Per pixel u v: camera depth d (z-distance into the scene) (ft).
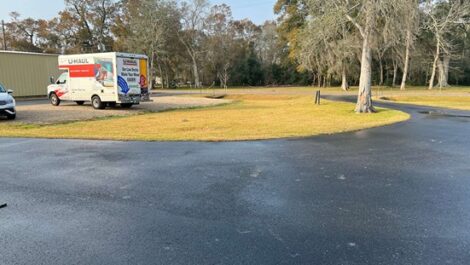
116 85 62.80
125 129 41.14
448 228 13.20
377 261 10.76
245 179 19.99
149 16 177.58
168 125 44.68
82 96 67.87
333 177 20.30
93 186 18.88
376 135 35.63
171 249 11.68
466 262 10.69
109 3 197.77
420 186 18.47
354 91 141.69
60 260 10.99
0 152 27.99
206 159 25.13
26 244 12.14
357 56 135.54
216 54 214.69
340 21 58.39
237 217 14.44
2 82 93.35
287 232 12.94
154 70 205.67
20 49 200.54
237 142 32.01
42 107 70.23
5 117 52.34
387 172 21.34
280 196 17.02
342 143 31.30
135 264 10.71
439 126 41.78
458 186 18.43
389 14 53.72
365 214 14.66
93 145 30.94
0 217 14.64
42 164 23.86
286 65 217.15
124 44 184.03
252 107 74.28
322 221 13.94
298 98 106.01
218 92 143.23
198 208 15.51
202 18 204.03
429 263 10.64
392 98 99.14
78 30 197.47
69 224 13.85
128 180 19.95
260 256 11.14
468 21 129.80
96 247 11.86
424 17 108.78
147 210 15.31
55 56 107.04
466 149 28.35
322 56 131.44
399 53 147.02
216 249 11.65
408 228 13.23
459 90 136.46
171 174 21.16
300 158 25.35
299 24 157.38
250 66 237.66
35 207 15.78
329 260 10.84
